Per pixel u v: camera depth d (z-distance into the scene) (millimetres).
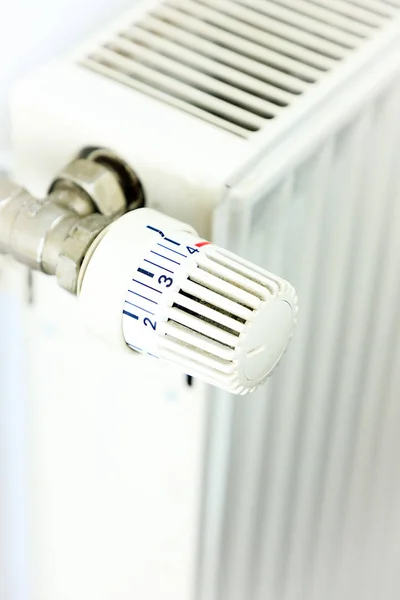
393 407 696
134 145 378
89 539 513
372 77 457
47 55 477
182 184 374
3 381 594
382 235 554
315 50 458
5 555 686
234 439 510
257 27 465
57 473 501
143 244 337
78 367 451
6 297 541
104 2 482
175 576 496
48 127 398
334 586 769
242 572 604
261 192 382
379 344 627
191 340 325
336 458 658
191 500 461
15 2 448
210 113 413
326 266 513
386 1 502
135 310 334
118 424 453
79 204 380
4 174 457
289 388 542
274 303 327
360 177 492
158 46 433
